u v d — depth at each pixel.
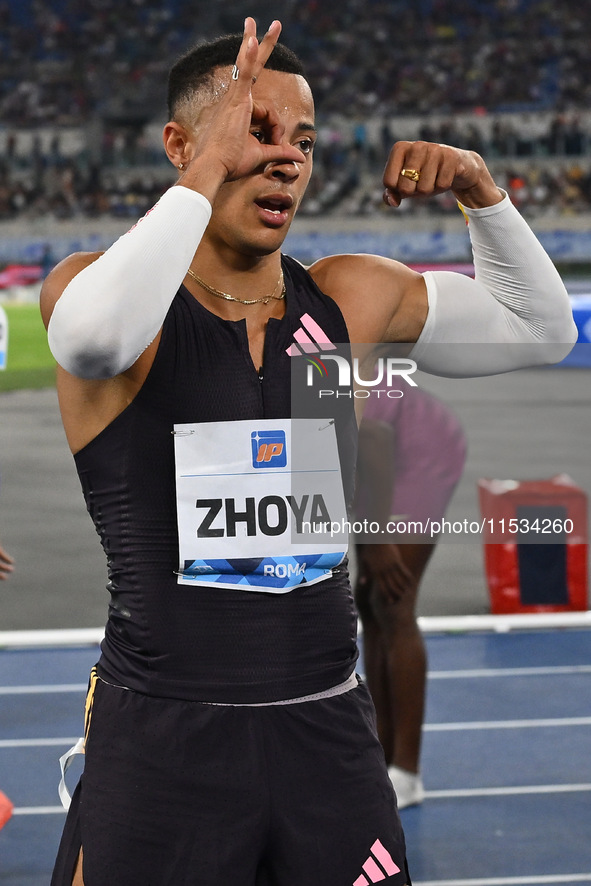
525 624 15.95
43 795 11.08
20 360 47.91
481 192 5.25
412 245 71.50
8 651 16.33
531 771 11.83
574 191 75.81
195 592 4.66
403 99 90.38
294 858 4.59
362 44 96.81
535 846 10.00
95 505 4.87
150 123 90.12
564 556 16.38
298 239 71.94
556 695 14.31
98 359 4.24
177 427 4.63
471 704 13.98
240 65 4.39
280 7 99.69
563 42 94.56
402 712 10.49
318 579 4.83
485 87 90.62
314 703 4.74
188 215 4.34
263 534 4.68
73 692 14.36
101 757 4.66
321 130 82.31
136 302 4.21
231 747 4.57
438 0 98.81
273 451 4.70
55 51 97.44
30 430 33.66
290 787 4.60
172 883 4.51
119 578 4.80
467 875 9.39
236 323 4.71
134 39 98.19
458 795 11.16
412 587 9.92
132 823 4.52
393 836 4.78
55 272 4.83
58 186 79.00
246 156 4.46
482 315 5.38
